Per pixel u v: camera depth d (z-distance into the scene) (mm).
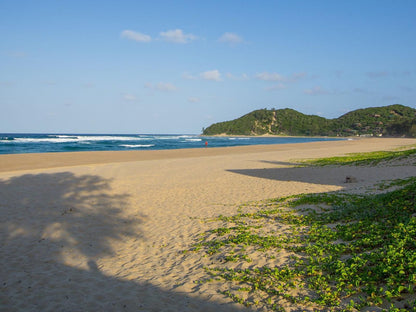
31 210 13547
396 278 5633
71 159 36562
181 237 10688
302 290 6238
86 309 6211
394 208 10188
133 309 6137
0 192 16594
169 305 6227
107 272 8102
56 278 7730
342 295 5832
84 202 15164
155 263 8656
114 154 44438
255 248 8789
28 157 36969
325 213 11656
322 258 7352
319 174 22922
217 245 9367
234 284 6883
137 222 12469
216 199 15984
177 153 48594
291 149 57938
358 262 6684
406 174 20031
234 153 48281
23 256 9133
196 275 7609
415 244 6695
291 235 9711
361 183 18297
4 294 6922
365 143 81312
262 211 12969
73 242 10328
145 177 22719
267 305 5883
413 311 4707
